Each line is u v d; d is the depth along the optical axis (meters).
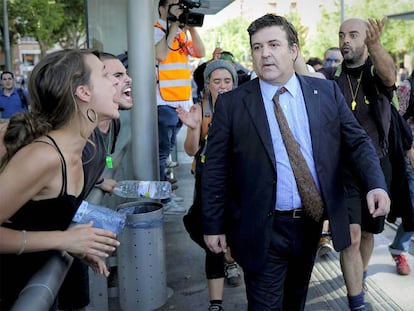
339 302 3.66
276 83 2.35
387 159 3.39
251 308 2.46
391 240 4.85
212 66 3.26
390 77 3.17
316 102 2.36
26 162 1.46
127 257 3.21
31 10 15.16
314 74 3.43
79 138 1.63
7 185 1.44
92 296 3.07
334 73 3.52
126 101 2.72
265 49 2.30
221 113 2.42
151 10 3.88
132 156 4.02
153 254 3.23
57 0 14.88
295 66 3.29
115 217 1.89
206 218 2.47
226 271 3.96
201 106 3.29
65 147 1.59
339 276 4.09
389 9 44.59
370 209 2.27
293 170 2.32
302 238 2.41
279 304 2.45
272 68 2.30
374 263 4.31
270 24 2.31
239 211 2.44
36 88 1.60
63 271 1.44
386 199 2.27
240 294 3.80
